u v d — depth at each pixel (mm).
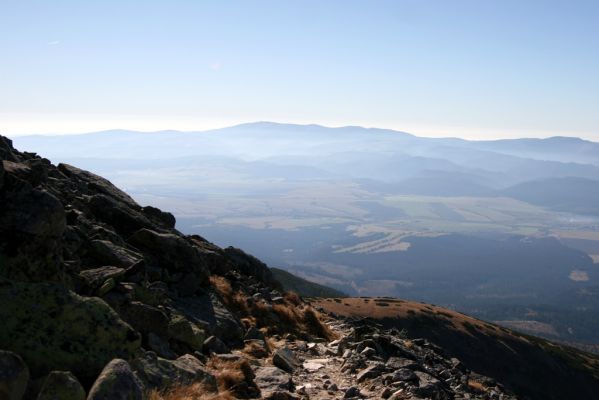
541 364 138375
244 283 30625
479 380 27016
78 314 10242
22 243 11445
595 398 133750
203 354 15695
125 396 8383
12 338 9188
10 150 23000
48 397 7812
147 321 14102
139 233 22250
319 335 27891
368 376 18359
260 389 14586
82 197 24484
